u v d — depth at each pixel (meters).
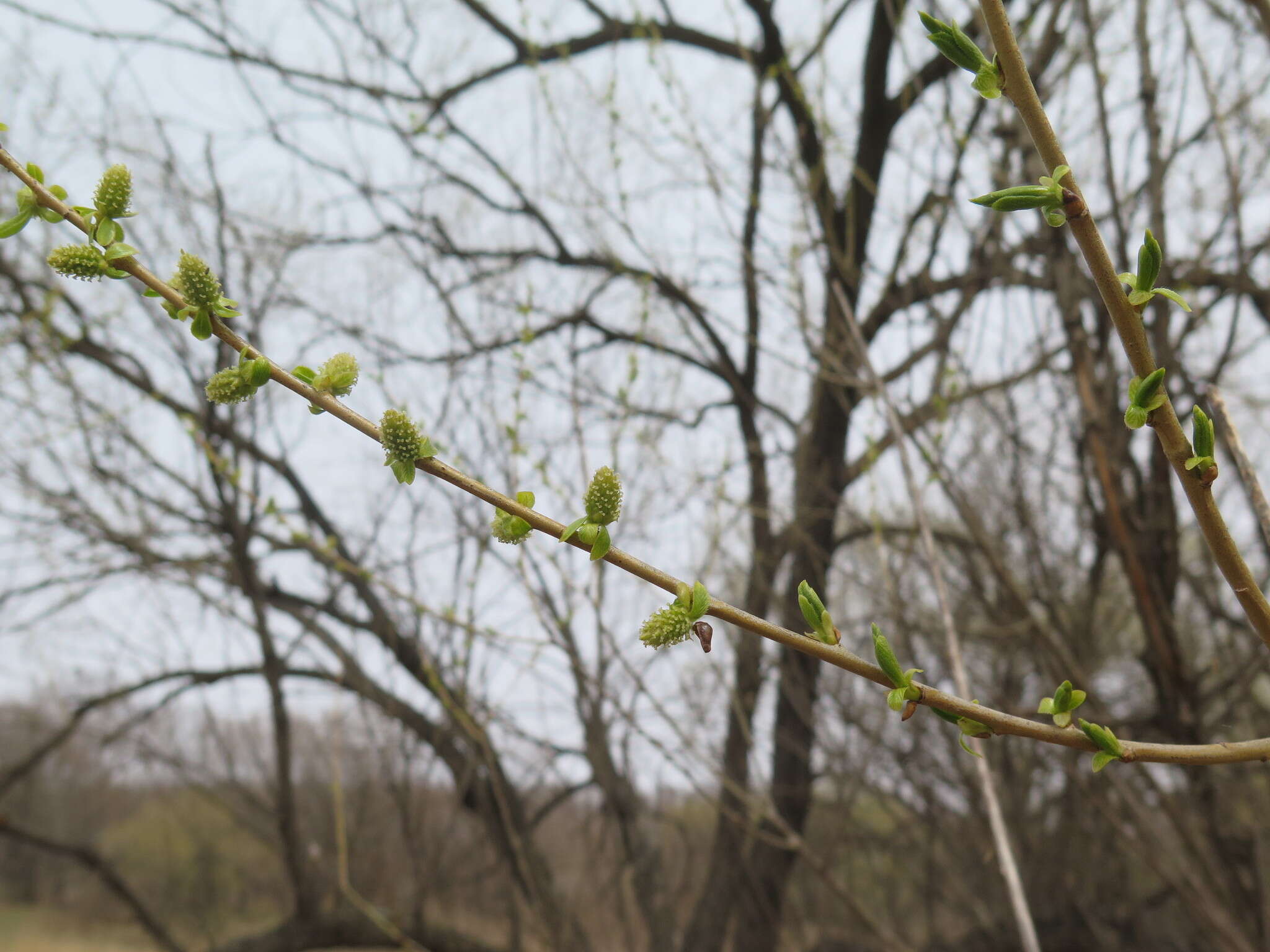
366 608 5.55
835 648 0.84
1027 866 5.58
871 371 2.76
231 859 8.45
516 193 5.56
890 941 3.66
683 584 0.84
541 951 5.48
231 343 0.87
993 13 0.75
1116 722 3.76
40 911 10.82
